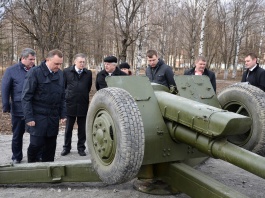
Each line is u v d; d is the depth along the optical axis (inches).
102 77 217.5
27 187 165.6
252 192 167.5
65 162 159.8
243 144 155.9
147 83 146.9
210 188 124.8
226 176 189.0
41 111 169.5
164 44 1035.9
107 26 685.3
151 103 141.0
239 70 1724.9
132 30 544.4
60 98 175.0
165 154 138.6
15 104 197.8
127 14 513.0
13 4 394.0
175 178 140.9
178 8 1072.8
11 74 195.3
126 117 119.3
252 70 213.2
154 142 135.8
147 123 135.8
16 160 203.3
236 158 107.8
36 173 158.4
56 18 403.5
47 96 168.7
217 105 160.9
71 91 216.7
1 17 407.5
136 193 158.2
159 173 149.6
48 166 156.6
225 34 1080.2
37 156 183.3
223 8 1133.7
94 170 141.3
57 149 239.6
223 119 111.6
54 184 168.2
